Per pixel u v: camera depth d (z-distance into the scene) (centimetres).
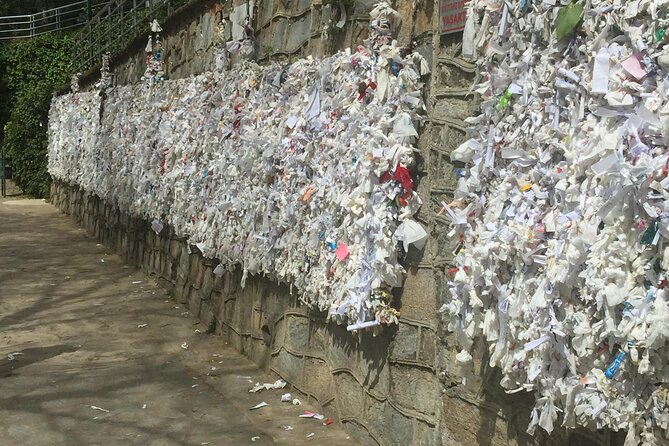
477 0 310
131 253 1018
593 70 240
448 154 342
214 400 498
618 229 228
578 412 244
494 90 297
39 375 550
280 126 514
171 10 904
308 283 463
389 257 373
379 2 390
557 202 262
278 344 536
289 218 490
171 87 819
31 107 2078
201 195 680
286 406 485
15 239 1270
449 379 344
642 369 219
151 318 725
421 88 363
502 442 309
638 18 229
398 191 367
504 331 288
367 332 412
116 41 1262
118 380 540
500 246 284
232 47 615
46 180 2003
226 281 645
